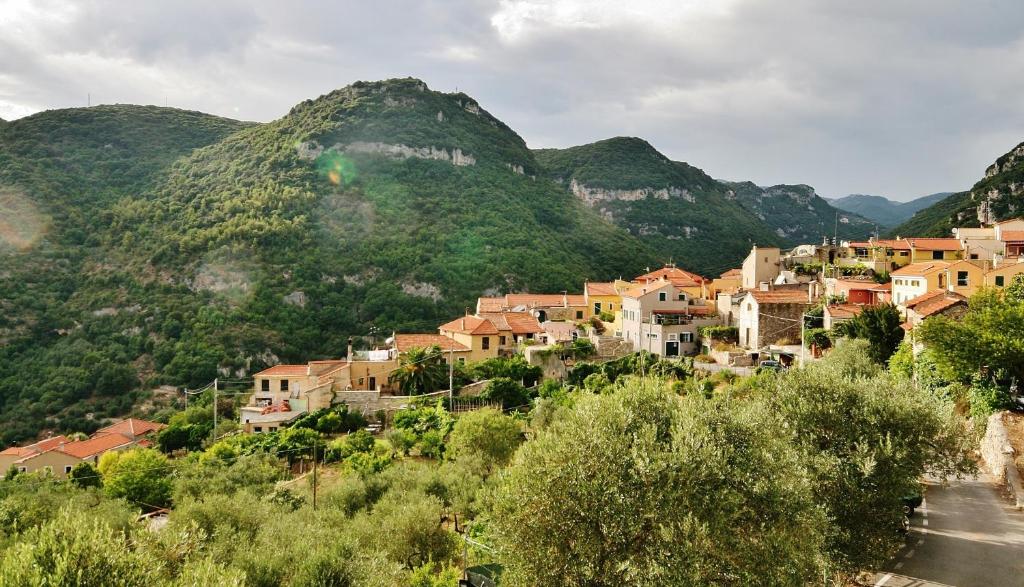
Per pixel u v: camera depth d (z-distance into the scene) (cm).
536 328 8800
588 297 10112
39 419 9944
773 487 2077
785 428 2725
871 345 5747
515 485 2214
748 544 2016
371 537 3334
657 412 2367
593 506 2058
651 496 1988
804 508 2142
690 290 10062
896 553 2938
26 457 7338
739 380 5956
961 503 3559
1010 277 6850
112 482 5100
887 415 2750
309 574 2448
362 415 6819
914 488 2875
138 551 2017
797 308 7388
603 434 2200
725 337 7688
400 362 7562
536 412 5691
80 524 1962
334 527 3519
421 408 6544
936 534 3141
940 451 2845
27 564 1775
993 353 4112
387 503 3725
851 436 2752
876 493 2597
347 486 4272
